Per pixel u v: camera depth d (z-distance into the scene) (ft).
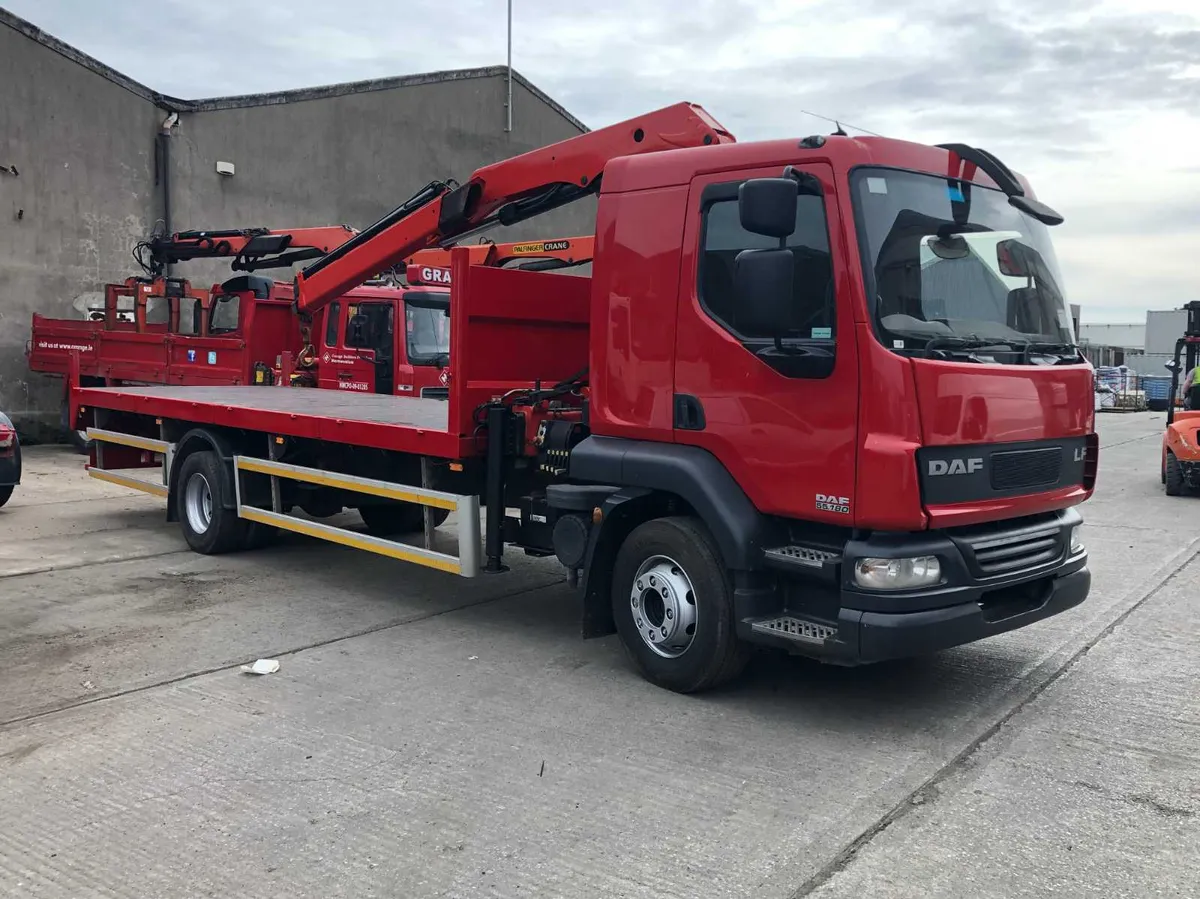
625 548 17.52
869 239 14.42
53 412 57.52
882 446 14.01
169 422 30.45
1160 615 21.91
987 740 14.83
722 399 15.89
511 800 12.82
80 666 18.37
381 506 26.11
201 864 11.23
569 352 22.72
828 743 14.71
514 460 20.56
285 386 41.60
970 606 14.78
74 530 32.22
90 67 57.31
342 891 10.64
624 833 11.91
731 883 10.73
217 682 17.52
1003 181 16.12
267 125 65.77
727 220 15.92
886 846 11.53
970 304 15.58
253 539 28.43
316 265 29.27
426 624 21.49
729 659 16.21
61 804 12.76
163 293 51.49
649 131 19.35
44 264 56.49
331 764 13.98
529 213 23.27
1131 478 48.93
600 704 16.43
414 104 73.20
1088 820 12.18
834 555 15.11
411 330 39.58
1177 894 10.46
